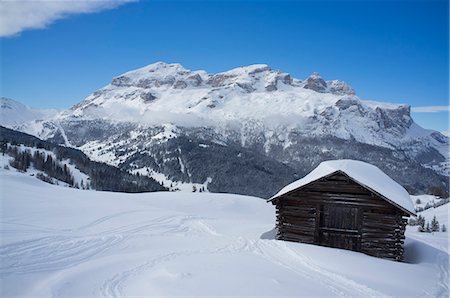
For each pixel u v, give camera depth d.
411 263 25.31
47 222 31.45
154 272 18.58
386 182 29.05
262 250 24.20
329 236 26.56
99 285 17.14
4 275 18.17
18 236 24.67
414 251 28.84
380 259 23.52
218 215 50.38
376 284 18.17
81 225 31.84
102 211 39.12
